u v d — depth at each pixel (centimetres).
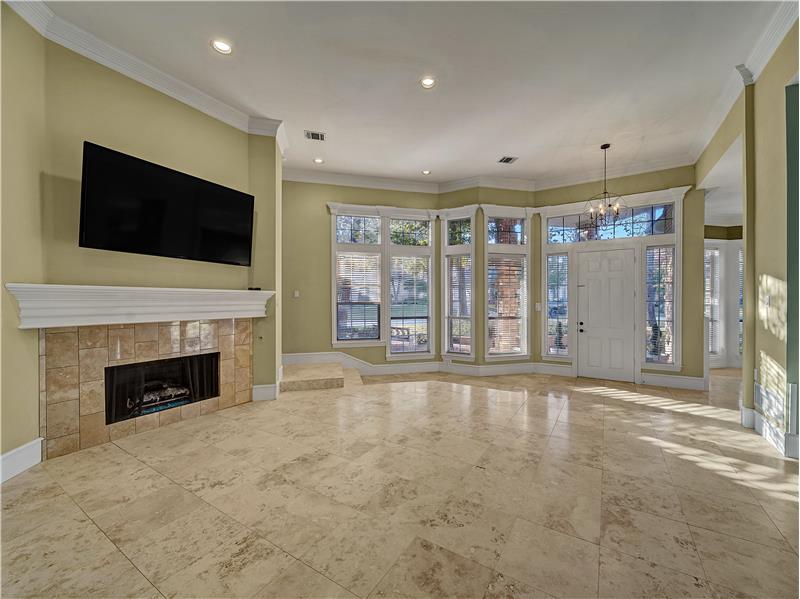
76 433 272
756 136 303
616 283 537
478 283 580
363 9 242
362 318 588
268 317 411
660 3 235
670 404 408
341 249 572
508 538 175
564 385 502
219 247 350
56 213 257
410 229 613
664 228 512
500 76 316
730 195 513
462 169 548
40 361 252
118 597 140
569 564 158
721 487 224
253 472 241
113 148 288
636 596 141
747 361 329
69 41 261
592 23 253
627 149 470
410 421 343
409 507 201
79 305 260
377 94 345
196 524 185
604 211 444
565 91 338
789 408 269
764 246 298
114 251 283
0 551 164
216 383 373
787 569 154
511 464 254
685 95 343
